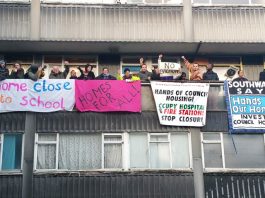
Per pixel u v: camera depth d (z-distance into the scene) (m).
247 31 22.30
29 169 18.67
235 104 19.91
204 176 19.06
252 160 19.48
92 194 18.56
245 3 22.80
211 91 20.12
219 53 22.92
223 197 18.84
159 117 19.52
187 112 19.67
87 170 18.84
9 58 22.41
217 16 22.39
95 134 19.36
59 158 19.03
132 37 21.80
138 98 19.66
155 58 22.84
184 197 18.75
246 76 23.05
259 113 19.88
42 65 22.42
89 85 19.59
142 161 19.19
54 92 19.45
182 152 19.39
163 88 19.81
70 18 21.84
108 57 22.75
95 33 21.72
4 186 18.44
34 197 18.38
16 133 19.11
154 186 18.80
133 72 22.48
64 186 18.58
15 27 21.64
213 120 19.80
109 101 19.50
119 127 19.42
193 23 22.25
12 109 19.17
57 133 19.27
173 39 21.95
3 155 18.88
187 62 20.75
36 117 19.30
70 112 19.44
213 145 19.58
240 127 19.67
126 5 22.16
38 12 21.84
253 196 18.94
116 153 19.22
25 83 19.42
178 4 22.39
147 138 19.45
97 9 22.03
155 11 22.23
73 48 22.08
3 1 21.84
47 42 21.47
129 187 18.73
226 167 19.34
